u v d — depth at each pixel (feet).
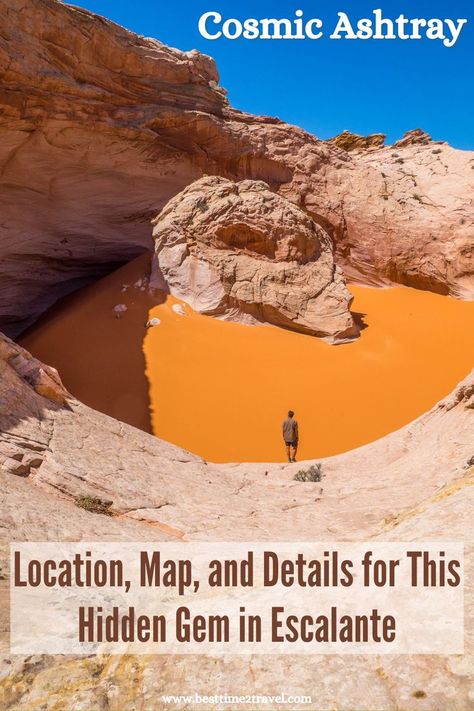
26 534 23.70
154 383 79.92
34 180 101.40
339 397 80.28
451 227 135.03
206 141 121.60
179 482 38.73
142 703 7.64
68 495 32.04
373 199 138.31
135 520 31.17
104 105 102.12
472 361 92.84
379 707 6.82
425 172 154.51
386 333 102.42
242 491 39.81
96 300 98.37
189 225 101.40
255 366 85.61
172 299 98.22
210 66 123.13
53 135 96.84
